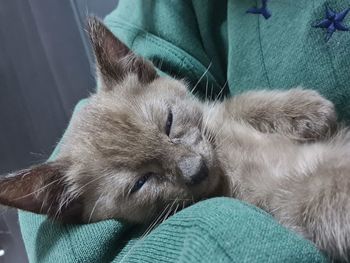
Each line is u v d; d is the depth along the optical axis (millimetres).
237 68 185
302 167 146
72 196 170
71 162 174
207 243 105
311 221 135
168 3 209
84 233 150
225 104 185
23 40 307
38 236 165
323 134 164
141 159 159
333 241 131
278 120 172
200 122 175
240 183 158
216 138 171
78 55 308
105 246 145
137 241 139
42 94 318
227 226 107
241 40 182
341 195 131
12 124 321
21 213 188
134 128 166
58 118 321
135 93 183
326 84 161
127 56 194
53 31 306
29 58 311
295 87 170
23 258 338
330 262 131
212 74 206
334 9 157
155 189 158
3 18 302
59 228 161
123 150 163
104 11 309
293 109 169
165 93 180
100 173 167
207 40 203
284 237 107
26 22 304
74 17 305
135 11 215
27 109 320
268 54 174
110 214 166
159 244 115
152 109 172
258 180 154
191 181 151
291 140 165
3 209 160
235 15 184
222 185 160
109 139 167
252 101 178
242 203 122
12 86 316
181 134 165
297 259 104
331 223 131
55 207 167
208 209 116
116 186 163
